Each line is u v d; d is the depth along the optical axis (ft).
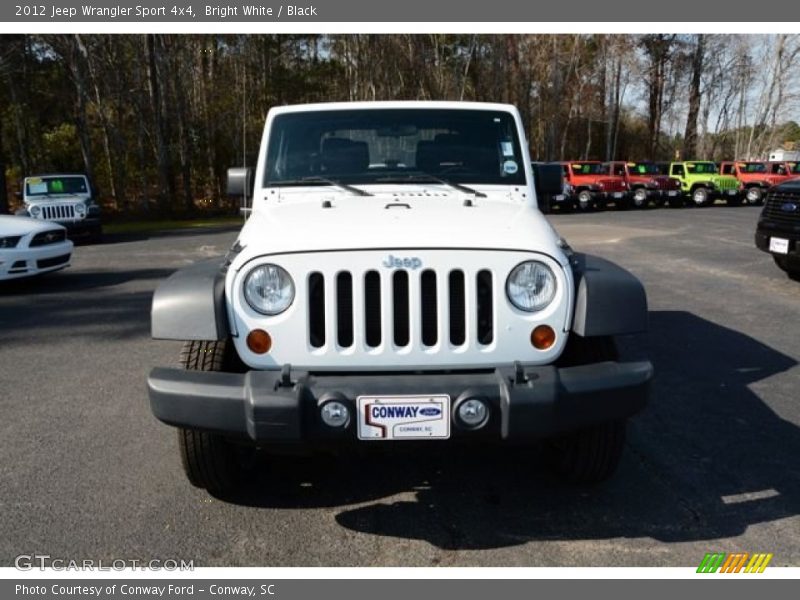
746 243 45.47
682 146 168.86
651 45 163.02
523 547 9.87
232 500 11.25
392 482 11.85
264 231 10.40
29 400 16.07
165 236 61.52
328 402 8.84
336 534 10.26
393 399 8.86
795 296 27.17
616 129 158.92
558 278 9.48
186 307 9.43
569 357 10.61
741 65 165.07
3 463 12.56
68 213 51.08
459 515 10.75
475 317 9.36
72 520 10.56
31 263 30.58
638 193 94.94
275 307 9.41
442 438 8.98
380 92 114.32
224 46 110.11
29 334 22.76
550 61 132.67
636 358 18.85
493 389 8.95
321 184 13.16
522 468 12.27
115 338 22.16
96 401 15.97
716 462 12.43
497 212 11.36
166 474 12.13
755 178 100.68
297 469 12.34
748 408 15.07
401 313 9.46
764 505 10.89
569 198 87.61
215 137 112.06
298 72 119.44
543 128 138.41
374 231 9.78
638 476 11.91
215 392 9.09
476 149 13.65
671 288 29.17
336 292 9.36
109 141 98.58
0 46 88.53
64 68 94.27
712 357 18.93
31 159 102.99
